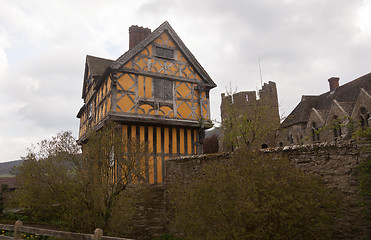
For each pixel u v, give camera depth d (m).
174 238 9.67
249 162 5.58
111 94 11.27
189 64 13.48
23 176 9.06
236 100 25.44
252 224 4.64
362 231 5.36
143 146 9.73
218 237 4.54
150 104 11.98
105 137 8.98
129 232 9.64
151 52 12.51
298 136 23.56
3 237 6.84
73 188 8.34
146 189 10.26
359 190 5.46
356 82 20.83
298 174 5.27
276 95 27.19
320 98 25.09
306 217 4.78
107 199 8.70
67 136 9.02
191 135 12.90
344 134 16.97
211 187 5.00
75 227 8.04
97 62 15.46
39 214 9.09
